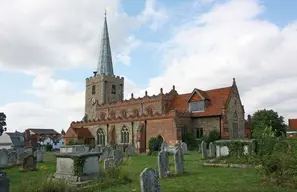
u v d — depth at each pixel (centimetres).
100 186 1487
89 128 6244
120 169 1728
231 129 4875
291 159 1441
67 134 6225
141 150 4938
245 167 2077
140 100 6047
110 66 7956
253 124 6700
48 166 2697
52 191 1284
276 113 6900
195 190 1338
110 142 5569
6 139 8650
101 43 8100
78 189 1406
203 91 5250
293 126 8150
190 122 5038
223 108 4750
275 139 2323
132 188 1439
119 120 5556
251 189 1320
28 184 1320
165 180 1653
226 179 1614
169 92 5803
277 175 1418
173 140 4572
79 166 1641
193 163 2503
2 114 10519
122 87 7819
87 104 7769
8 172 2306
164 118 4775
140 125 5072
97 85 7538
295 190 1284
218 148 2656
